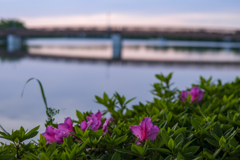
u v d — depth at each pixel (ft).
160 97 6.81
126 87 26.37
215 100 6.09
